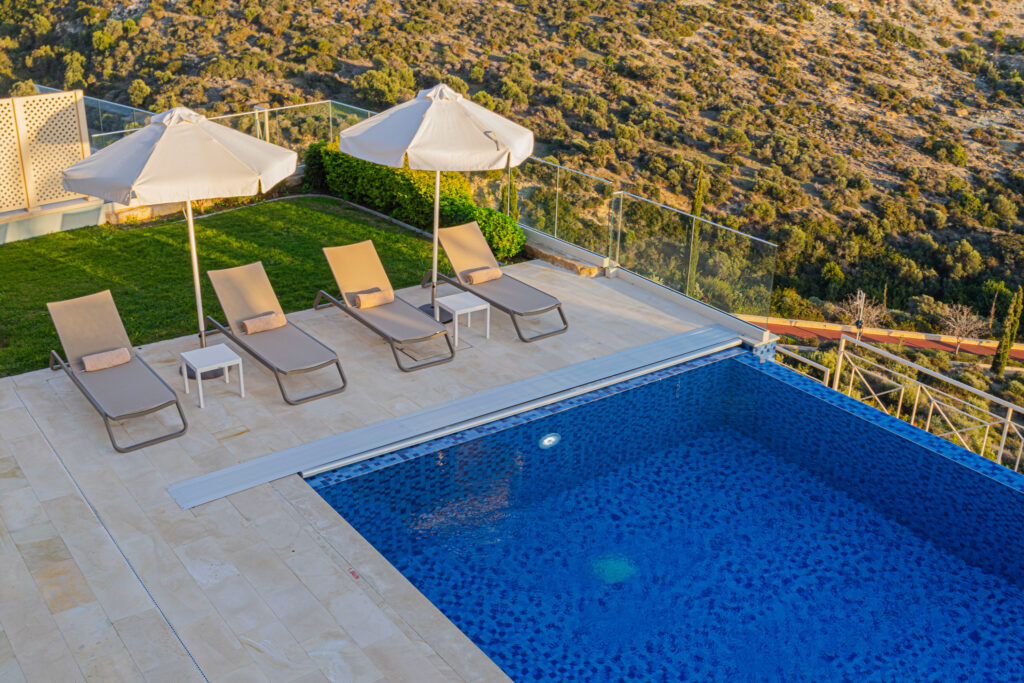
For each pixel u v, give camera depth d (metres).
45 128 11.80
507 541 6.89
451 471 7.59
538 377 8.86
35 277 10.79
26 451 7.14
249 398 8.17
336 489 7.08
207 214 13.50
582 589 6.43
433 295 9.78
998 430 31.11
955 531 7.34
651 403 8.97
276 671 4.97
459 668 5.05
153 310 10.03
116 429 7.53
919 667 5.88
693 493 7.75
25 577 5.68
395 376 8.71
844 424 8.85
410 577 6.41
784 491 7.84
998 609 6.48
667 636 6.00
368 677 4.95
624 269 11.65
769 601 6.44
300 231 12.95
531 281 11.45
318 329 9.69
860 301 37.53
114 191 7.49
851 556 7.00
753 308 10.02
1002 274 35.78
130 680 4.86
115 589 5.60
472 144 8.88
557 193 12.20
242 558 5.96
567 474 7.82
